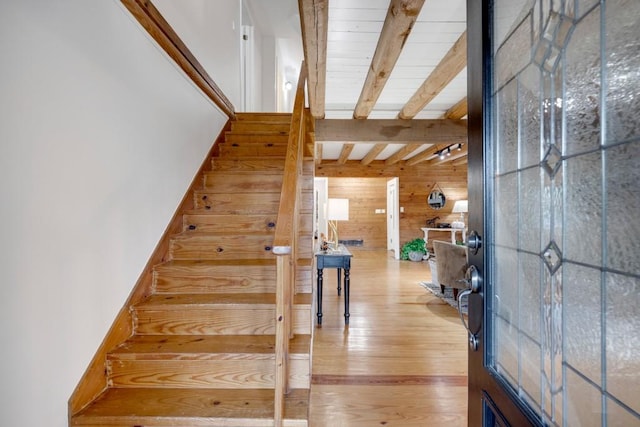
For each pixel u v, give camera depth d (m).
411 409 1.90
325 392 2.07
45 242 1.21
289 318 1.76
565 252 0.69
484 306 0.95
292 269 1.91
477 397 0.99
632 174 0.53
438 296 4.35
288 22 5.36
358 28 1.98
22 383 1.12
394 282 5.23
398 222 7.82
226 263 2.22
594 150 0.61
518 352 0.84
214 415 1.44
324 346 2.75
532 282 0.79
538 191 0.77
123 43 1.69
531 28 0.79
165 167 2.21
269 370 1.68
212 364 1.68
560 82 0.69
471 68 1.03
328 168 7.71
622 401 0.56
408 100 3.29
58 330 1.28
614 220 0.57
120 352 1.65
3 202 1.04
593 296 0.62
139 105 1.86
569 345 0.68
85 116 1.41
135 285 1.88
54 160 1.24
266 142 3.41
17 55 1.08
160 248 2.18
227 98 3.58
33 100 1.15
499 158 0.92
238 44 4.12
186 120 2.53
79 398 1.41
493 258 0.94
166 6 2.18
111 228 1.62
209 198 2.76
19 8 1.09
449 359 2.52
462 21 1.91
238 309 1.92
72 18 1.33
